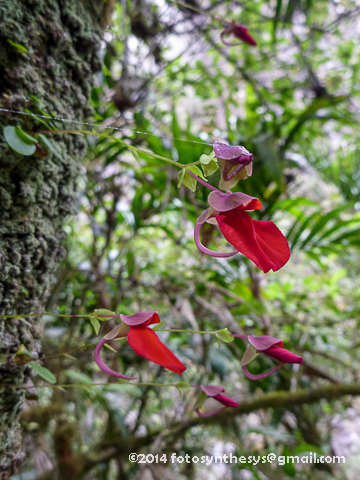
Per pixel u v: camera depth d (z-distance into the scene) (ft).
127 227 1.32
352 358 1.76
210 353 1.26
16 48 0.43
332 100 1.38
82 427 1.48
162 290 1.23
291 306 1.66
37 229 0.49
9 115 0.43
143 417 1.42
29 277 0.49
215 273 1.30
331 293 1.85
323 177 1.77
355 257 2.04
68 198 0.56
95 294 1.21
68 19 0.51
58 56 0.51
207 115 1.57
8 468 0.48
